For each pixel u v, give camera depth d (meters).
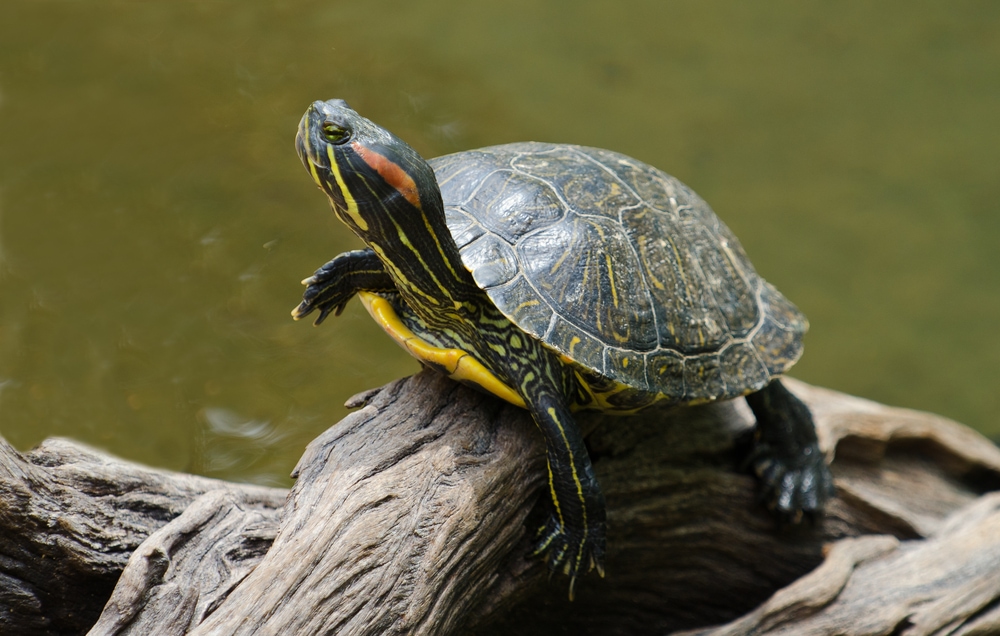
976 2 18.36
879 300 12.66
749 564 6.38
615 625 6.41
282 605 3.82
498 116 13.42
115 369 9.19
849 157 14.47
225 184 11.21
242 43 13.75
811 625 5.54
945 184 14.04
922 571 5.84
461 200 5.11
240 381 9.28
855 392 11.54
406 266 4.86
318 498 4.30
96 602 4.44
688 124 14.54
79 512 4.36
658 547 6.13
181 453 8.48
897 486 7.11
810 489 6.07
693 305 5.31
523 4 16.84
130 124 11.96
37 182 10.99
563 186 5.25
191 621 3.92
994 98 15.73
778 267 12.71
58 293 9.87
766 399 5.97
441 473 4.57
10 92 12.26
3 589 4.16
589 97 14.50
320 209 11.05
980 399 11.45
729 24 17.34
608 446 5.86
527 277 4.76
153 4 14.45
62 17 13.88
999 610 5.72
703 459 6.26
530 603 6.05
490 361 5.04
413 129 12.62
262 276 10.25
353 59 13.95
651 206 5.49
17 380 8.98
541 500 5.27
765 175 13.92
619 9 17.31
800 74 16.14
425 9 15.82
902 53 16.94
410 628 4.08
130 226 10.65
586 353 4.70
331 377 9.51
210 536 4.41
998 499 6.76
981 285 12.77
